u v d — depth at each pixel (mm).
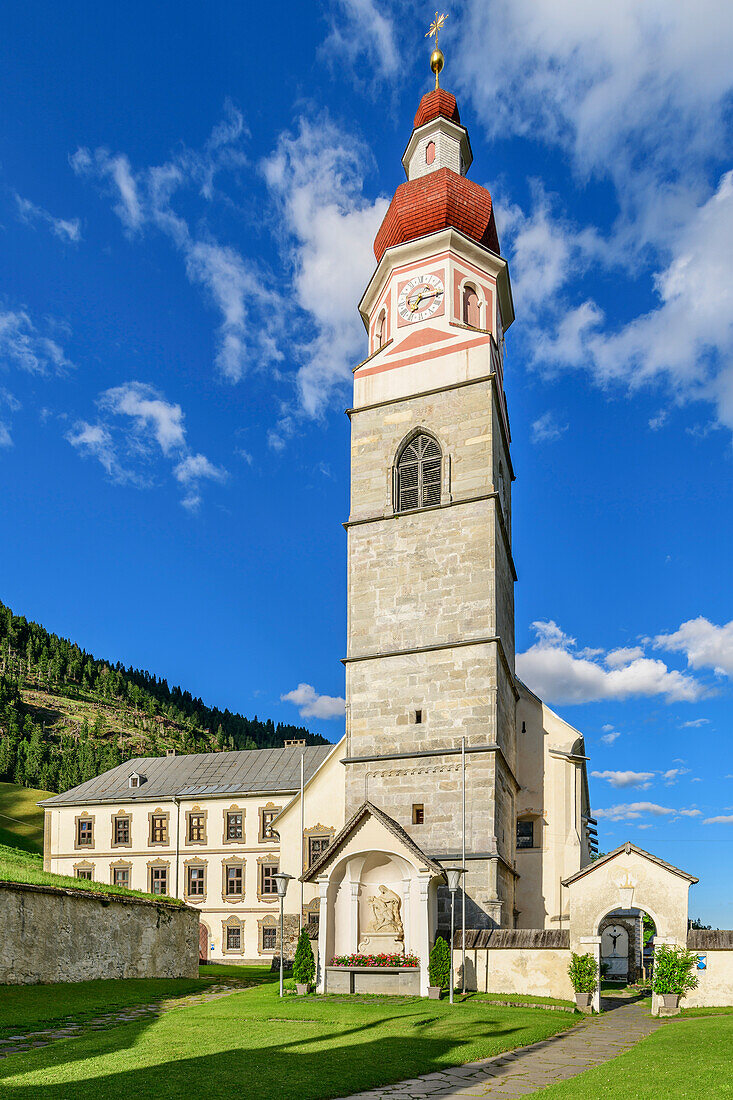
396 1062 21062
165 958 44656
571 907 34531
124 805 77938
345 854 36875
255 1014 29359
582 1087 17250
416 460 48250
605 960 57125
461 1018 28469
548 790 49219
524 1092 18250
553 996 34719
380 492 48469
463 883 38094
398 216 52094
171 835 75562
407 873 36938
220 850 73438
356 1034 24938
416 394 48688
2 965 32938
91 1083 17719
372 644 45969
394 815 42562
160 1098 16469
